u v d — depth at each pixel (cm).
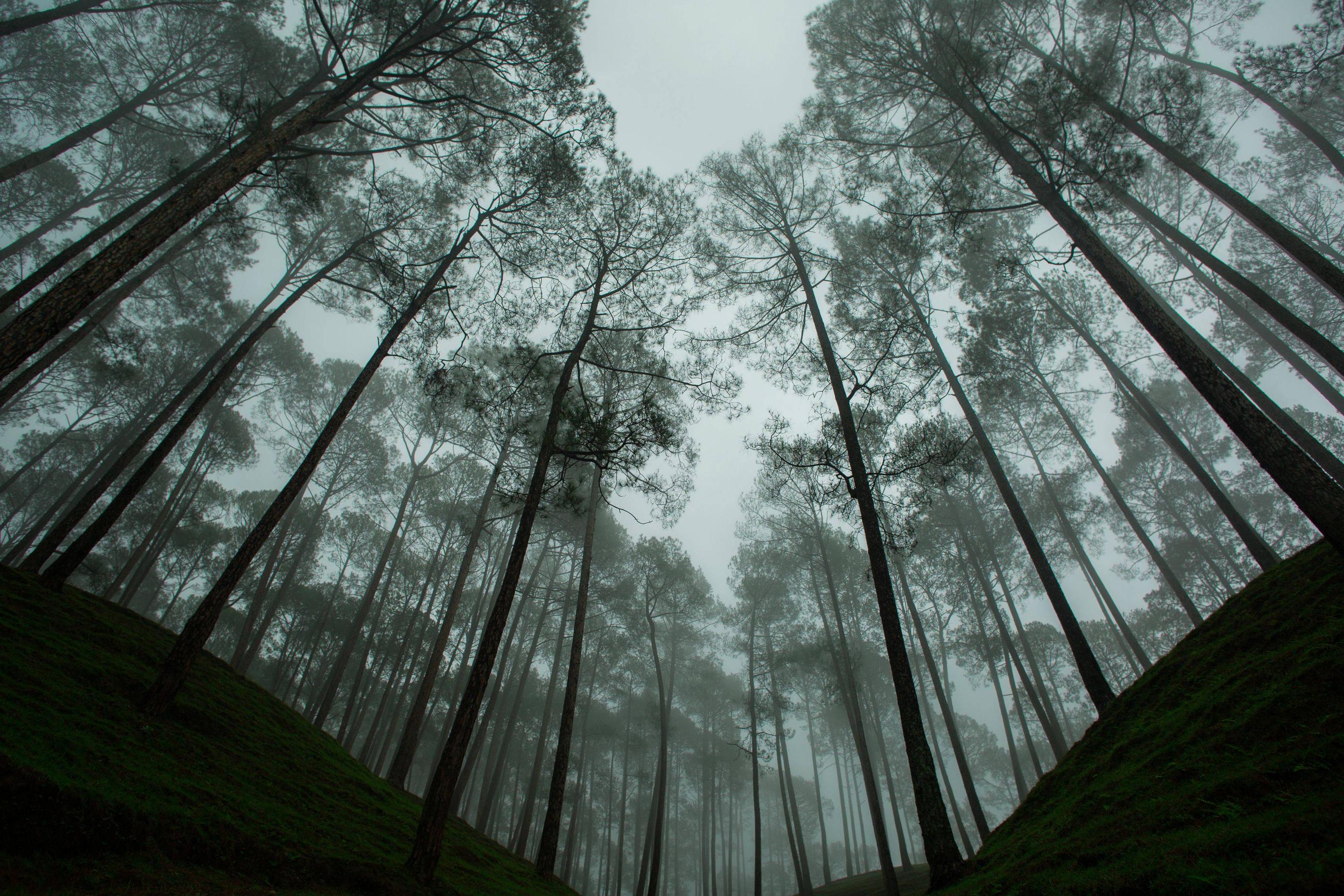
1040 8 1345
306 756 966
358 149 1628
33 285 1259
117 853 423
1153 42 1634
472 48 1152
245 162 823
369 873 586
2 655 643
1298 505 701
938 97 1334
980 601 2553
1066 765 912
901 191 1383
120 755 558
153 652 955
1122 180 1048
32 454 2581
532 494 956
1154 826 500
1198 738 620
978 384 1628
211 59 1777
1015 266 1398
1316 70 1179
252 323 1777
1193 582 2492
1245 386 1452
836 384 1262
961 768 1762
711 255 1541
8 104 1773
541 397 1354
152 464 1102
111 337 1586
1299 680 559
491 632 805
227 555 2838
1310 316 1891
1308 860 327
